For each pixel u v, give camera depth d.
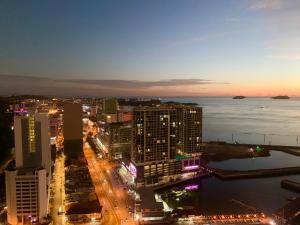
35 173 199.62
